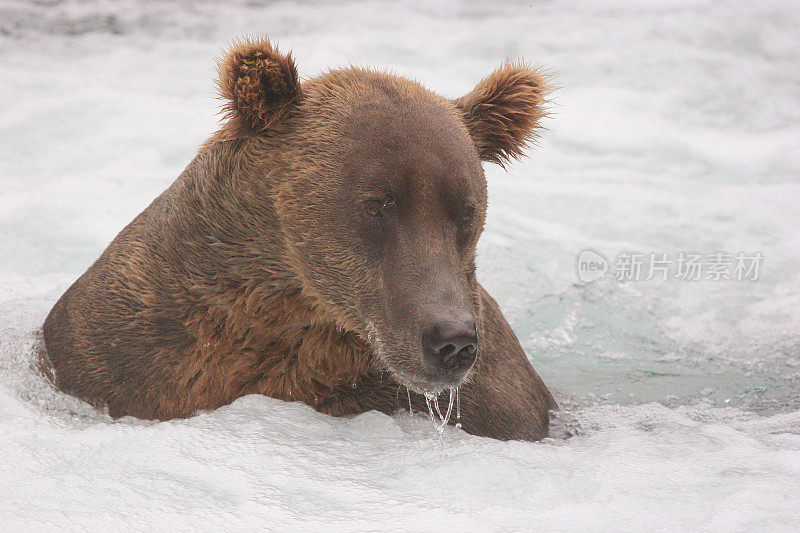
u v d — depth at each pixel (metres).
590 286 17.81
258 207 9.10
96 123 25.42
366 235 8.68
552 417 11.43
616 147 26.34
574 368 14.23
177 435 8.12
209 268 9.30
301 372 9.52
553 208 22.27
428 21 35.94
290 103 9.16
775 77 30.94
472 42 33.59
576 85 30.19
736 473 7.93
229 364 9.48
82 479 7.12
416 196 8.59
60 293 14.91
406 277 8.42
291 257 9.05
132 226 10.56
